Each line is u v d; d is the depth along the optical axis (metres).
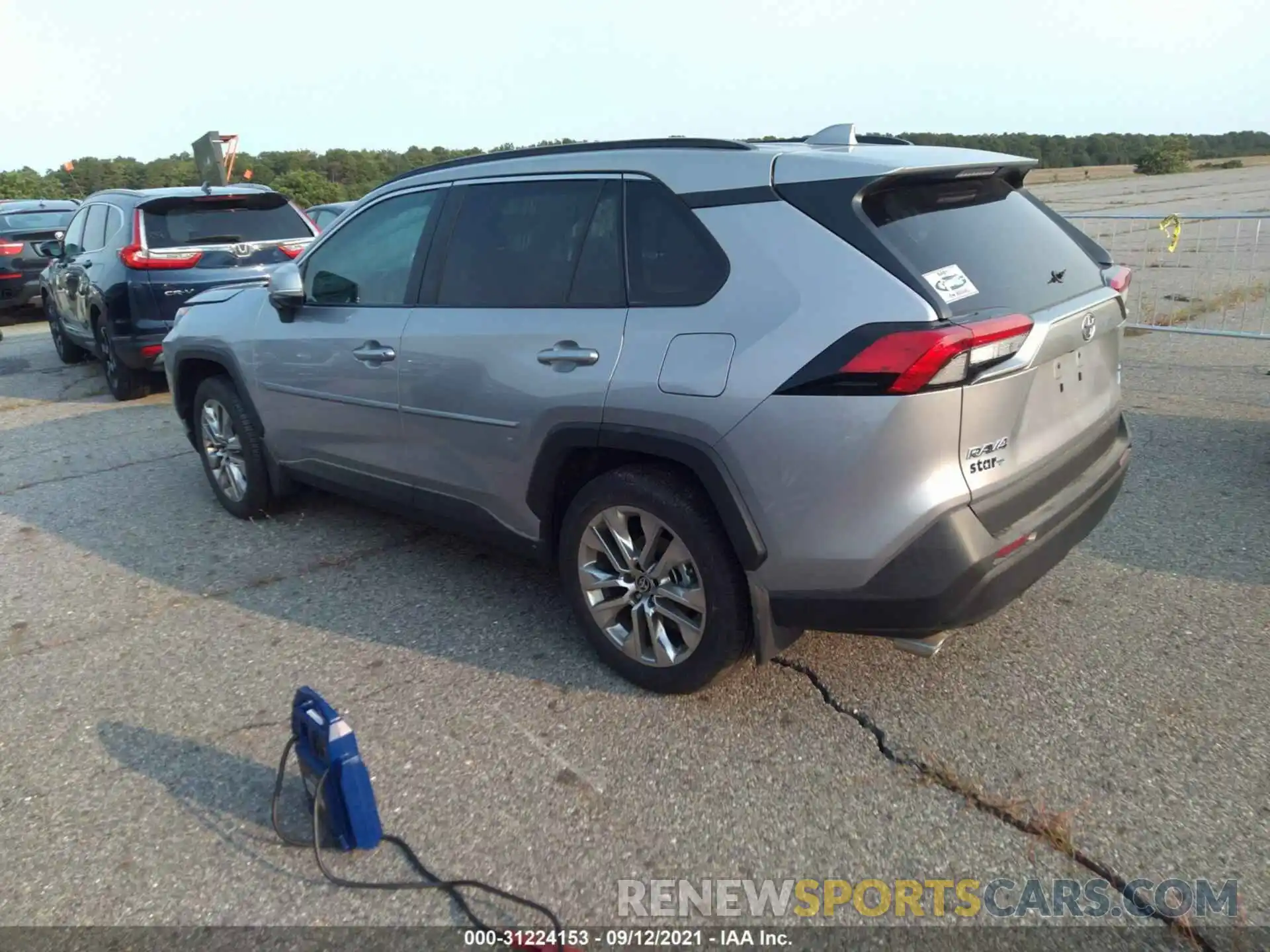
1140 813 2.72
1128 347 8.52
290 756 3.21
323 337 4.38
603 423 3.20
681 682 3.29
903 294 2.68
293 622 4.13
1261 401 6.60
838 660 3.58
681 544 3.15
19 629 4.20
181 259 8.01
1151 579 4.10
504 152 3.78
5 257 13.50
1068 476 3.18
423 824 2.82
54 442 7.36
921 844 2.66
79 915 2.54
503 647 3.82
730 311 2.94
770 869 2.60
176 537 5.20
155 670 3.80
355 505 5.56
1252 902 2.42
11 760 3.24
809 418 2.75
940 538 2.72
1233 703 3.20
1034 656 3.54
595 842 2.72
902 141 3.67
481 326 3.64
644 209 3.26
